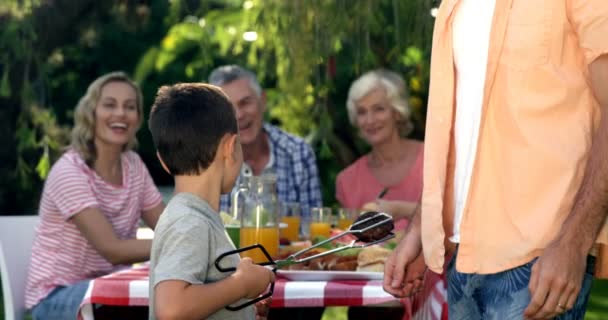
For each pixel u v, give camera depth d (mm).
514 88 2381
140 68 9328
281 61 6402
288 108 6980
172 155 2516
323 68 6688
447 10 2549
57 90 11305
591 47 2262
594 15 2268
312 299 2996
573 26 2336
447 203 2637
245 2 6797
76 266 4125
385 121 5363
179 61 11227
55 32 7773
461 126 2545
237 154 2607
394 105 5344
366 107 5375
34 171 8398
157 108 2561
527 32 2373
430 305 3299
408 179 5363
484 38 2475
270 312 4109
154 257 2363
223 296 2305
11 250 4109
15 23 6941
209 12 7309
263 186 3490
